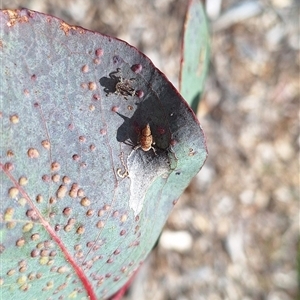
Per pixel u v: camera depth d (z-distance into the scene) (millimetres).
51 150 80
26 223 81
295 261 320
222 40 340
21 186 78
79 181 83
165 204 101
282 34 352
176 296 296
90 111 83
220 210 317
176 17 329
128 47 84
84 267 91
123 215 89
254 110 336
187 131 89
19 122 77
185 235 306
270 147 334
